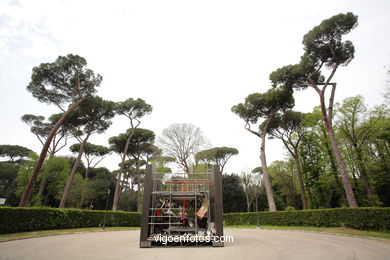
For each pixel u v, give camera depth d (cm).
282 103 2186
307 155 2512
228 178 3744
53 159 2569
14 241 854
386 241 834
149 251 655
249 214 2041
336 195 2517
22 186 2428
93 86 2005
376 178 1994
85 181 3159
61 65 1834
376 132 1919
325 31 1627
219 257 557
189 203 927
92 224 1609
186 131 2812
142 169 4175
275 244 795
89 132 2175
